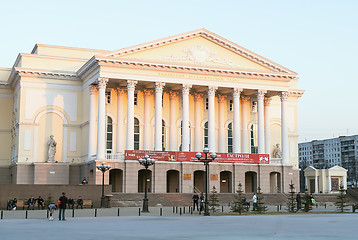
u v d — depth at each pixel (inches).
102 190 2021.4
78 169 2635.3
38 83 2630.4
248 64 2679.6
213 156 1610.5
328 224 1155.3
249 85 2664.9
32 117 2603.3
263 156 2635.3
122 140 2593.5
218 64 2623.0
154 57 2509.8
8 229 1036.5
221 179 2743.6
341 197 1781.5
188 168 2493.8
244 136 2827.3
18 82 2682.1
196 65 2544.3
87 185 2089.1
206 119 2783.0
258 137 2664.9
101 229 1026.1
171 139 2679.6
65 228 1057.5
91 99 2513.5
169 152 2465.6
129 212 1722.4
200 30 2581.2
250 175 2797.7
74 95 2696.9
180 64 2516.0
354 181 6820.9
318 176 3117.6
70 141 2662.4
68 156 2650.1
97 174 2325.3
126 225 1136.2
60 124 2657.5
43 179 2551.7
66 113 2667.3
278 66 2706.7
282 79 2723.9
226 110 2839.6
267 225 1123.9
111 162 2361.0
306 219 1349.7
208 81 2588.6
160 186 2429.9
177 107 2731.3
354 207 1769.2
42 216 1544.0
